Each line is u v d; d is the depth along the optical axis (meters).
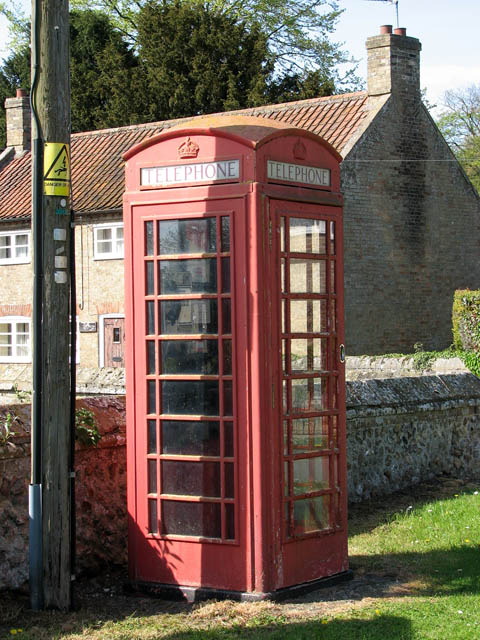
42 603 6.43
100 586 7.23
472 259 27.97
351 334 24.33
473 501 10.02
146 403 7.01
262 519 6.59
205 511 6.81
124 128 31.72
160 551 6.95
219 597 6.67
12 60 46.41
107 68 42.00
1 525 6.65
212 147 6.73
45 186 6.46
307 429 7.01
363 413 10.19
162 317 6.96
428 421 11.38
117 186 27.94
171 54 39.78
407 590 6.87
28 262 29.38
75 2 44.09
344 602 6.59
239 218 6.61
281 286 6.73
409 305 25.98
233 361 6.65
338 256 7.23
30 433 6.89
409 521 9.10
